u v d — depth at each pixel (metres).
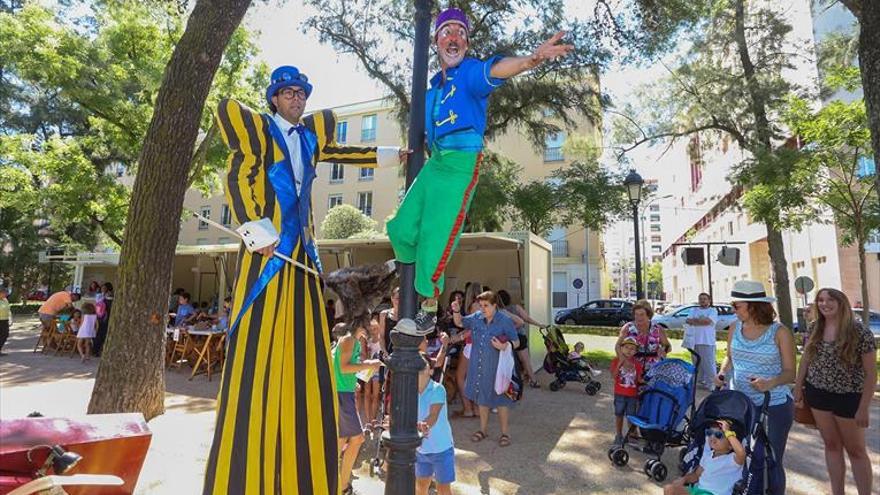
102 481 1.84
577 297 28.25
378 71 13.38
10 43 13.77
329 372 2.40
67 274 31.36
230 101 2.36
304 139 2.58
